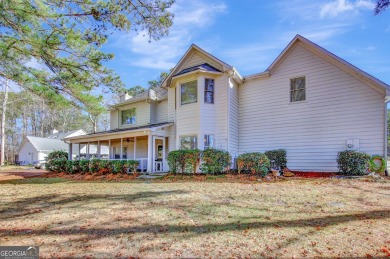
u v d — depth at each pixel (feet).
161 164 50.03
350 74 37.68
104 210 17.90
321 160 39.24
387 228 13.41
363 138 36.14
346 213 16.39
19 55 30.89
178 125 46.85
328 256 10.18
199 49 48.47
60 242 11.89
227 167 39.58
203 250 10.80
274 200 20.25
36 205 20.18
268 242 11.62
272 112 44.60
